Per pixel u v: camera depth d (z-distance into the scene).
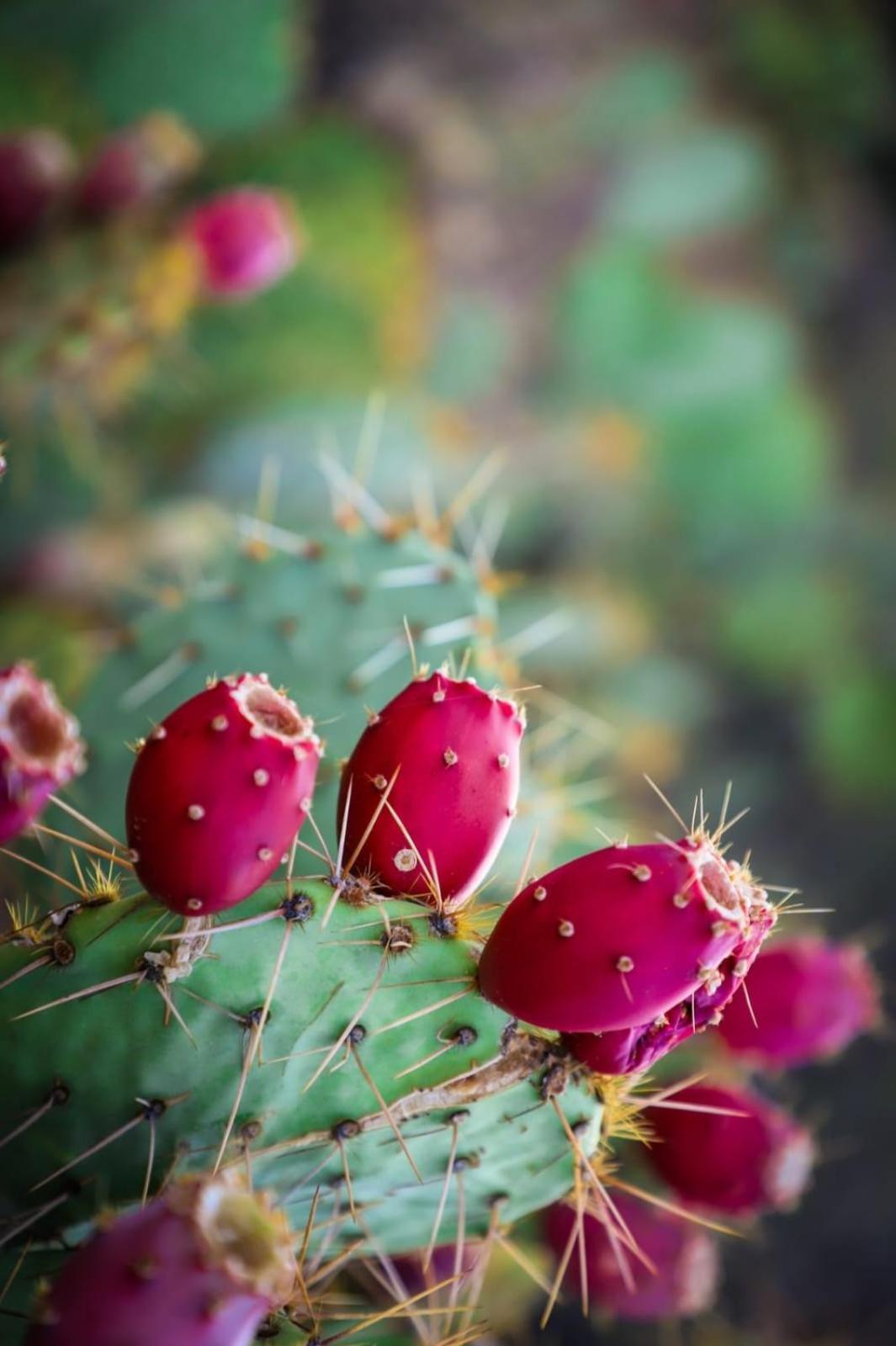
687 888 0.73
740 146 3.14
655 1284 0.99
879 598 3.23
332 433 2.10
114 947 0.78
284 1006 0.78
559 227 2.95
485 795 0.78
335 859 0.84
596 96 3.00
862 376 3.38
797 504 3.19
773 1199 0.93
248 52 1.96
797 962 0.93
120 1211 0.79
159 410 2.05
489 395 2.82
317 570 1.03
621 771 2.56
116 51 1.89
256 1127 0.78
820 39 3.34
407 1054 0.78
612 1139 1.00
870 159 3.44
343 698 1.02
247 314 2.16
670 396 3.04
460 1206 0.80
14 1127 0.78
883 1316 2.45
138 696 1.02
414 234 2.56
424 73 2.83
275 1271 0.70
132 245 1.40
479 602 1.04
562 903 0.74
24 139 1.37
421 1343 0.94
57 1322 0.69
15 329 1.41
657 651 2.90
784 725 3.05
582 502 2.95
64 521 1.81
